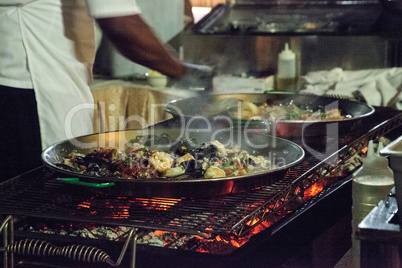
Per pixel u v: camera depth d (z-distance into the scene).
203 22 3.90
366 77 3.47
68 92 2.10
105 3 1.76
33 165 2.12
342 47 3.66
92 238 1.32
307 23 3.72
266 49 3.80
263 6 3.93
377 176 1.38
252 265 1.21
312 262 1.38
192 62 3.92
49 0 1.98
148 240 1.33
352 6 3.74
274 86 3.72
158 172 1.45
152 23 3.65
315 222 1.45
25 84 2.03
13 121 2.07
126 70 3.57
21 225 1.44
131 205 1.37
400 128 2.31
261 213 1.31
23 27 1.98
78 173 1.36
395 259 1.03
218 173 1.43
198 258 1.20
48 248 1.29
